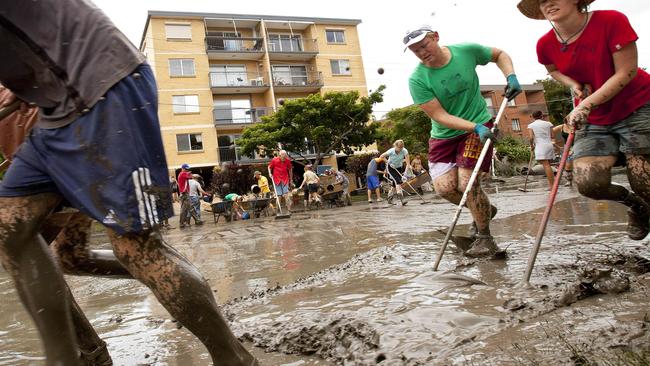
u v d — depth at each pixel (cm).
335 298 286
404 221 746
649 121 287
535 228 484
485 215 363
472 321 208
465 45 393
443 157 401
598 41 292
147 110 161
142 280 160
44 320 153
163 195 165
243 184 2505
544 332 182
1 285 506
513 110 4216
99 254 214
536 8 334
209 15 3272
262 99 3434
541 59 336
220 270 473
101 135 152
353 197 2212
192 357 215
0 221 153
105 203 152
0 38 155
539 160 1023
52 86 158
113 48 158
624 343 159
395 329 206
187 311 156
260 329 240
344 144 2814
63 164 155
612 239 370
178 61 3195
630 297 214
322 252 512
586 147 308
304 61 3594
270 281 379
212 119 3219
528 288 247
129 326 283
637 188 300
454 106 389
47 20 156
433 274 301
